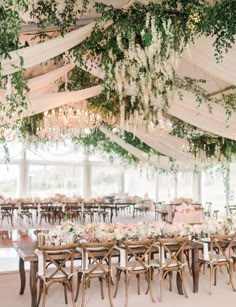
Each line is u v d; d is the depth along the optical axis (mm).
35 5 4383
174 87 6176
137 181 20094
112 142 14148
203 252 6180
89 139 13750
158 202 17406
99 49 5203
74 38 4715
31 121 9641
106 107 8156
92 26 4727
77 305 5281
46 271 5191
